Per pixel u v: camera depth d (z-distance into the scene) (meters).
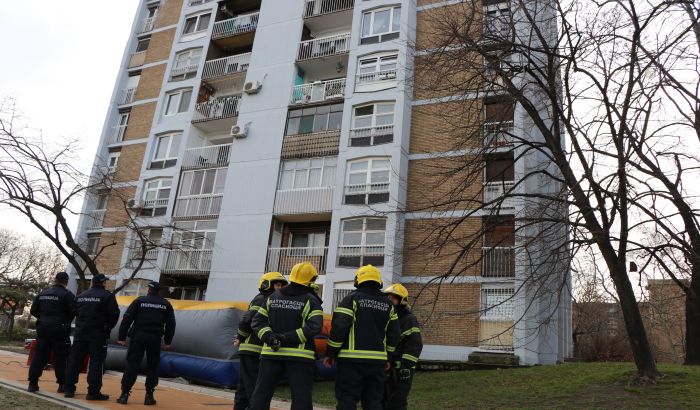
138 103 30.25
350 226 20.45
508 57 13.14
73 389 8.00
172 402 8.57
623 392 10.12
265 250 21.91
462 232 18.30
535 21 12.62
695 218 10.73
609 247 11.16
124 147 29.27
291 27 25.72
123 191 27.75
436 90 13.62
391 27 23.16
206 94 28.05
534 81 12.87
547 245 12.33
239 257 22.39
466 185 13.02
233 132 24.34
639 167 10.60
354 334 5.61
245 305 12.92
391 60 22.41
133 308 7.99
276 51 25.53
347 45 24.17
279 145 23.39
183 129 27.06
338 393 5.52
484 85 12.55
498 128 12.59
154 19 32.72
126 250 26.08
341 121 22.91
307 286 5.75
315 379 13.26
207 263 23.45
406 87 20.39
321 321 5.51
